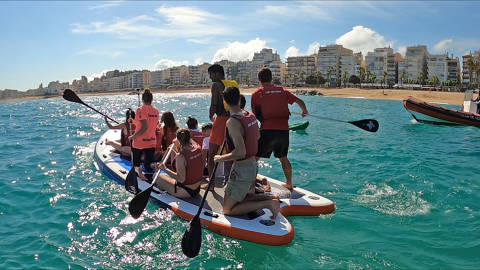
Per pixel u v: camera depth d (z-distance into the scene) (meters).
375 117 21.86
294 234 4.45
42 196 5.79
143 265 3.74
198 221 3.97
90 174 7.08
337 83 99.62
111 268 3.67
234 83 5.51
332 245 4.16
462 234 4.36
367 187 6.29
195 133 6.08
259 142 5.21
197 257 3.92
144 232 4.51
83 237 4.36
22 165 7.90
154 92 134.50
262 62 137.12
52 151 9.56
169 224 4.73
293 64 123.81
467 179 6.73
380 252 3.95
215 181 5.94
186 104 42.19
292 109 28.75
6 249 4.04
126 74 196.62
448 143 11.45
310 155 9.09
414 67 102.56
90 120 19.55
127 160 7.30
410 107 18.03
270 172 7.42
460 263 3.69
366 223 4.75
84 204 5.44
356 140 11.62
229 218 4.58
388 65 108.69
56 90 188.00
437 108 17.14
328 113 25.23
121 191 6.05
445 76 100.25
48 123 17.73
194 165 5.04
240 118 4.08
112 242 4.24
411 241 4.20
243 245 4.21
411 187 6.25
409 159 8.57
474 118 16.50
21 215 5.03
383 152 9.48
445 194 5.86
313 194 5.46
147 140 5.91
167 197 5.32
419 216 4.96
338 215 5.04
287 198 5.25
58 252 3.98
